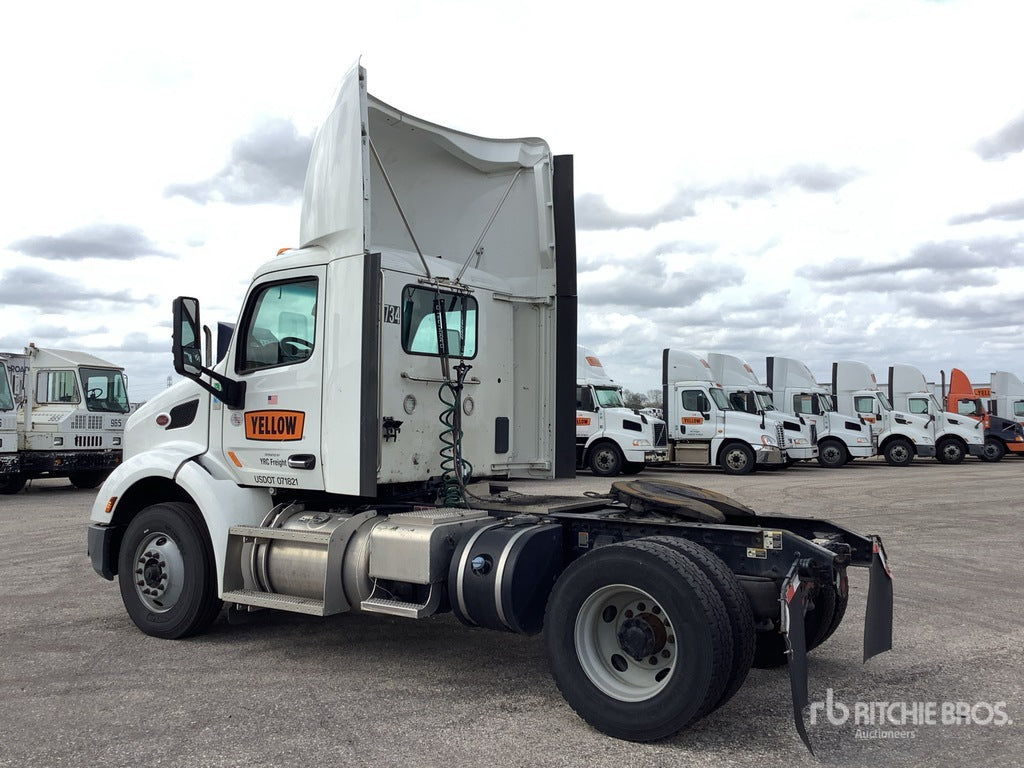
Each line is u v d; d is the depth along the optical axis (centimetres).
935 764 377
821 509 1378
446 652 553
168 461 586
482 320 602
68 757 379
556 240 625
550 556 466
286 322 557
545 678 498
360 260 507
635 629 410
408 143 605
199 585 561
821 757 384
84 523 1209
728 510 500
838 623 515
